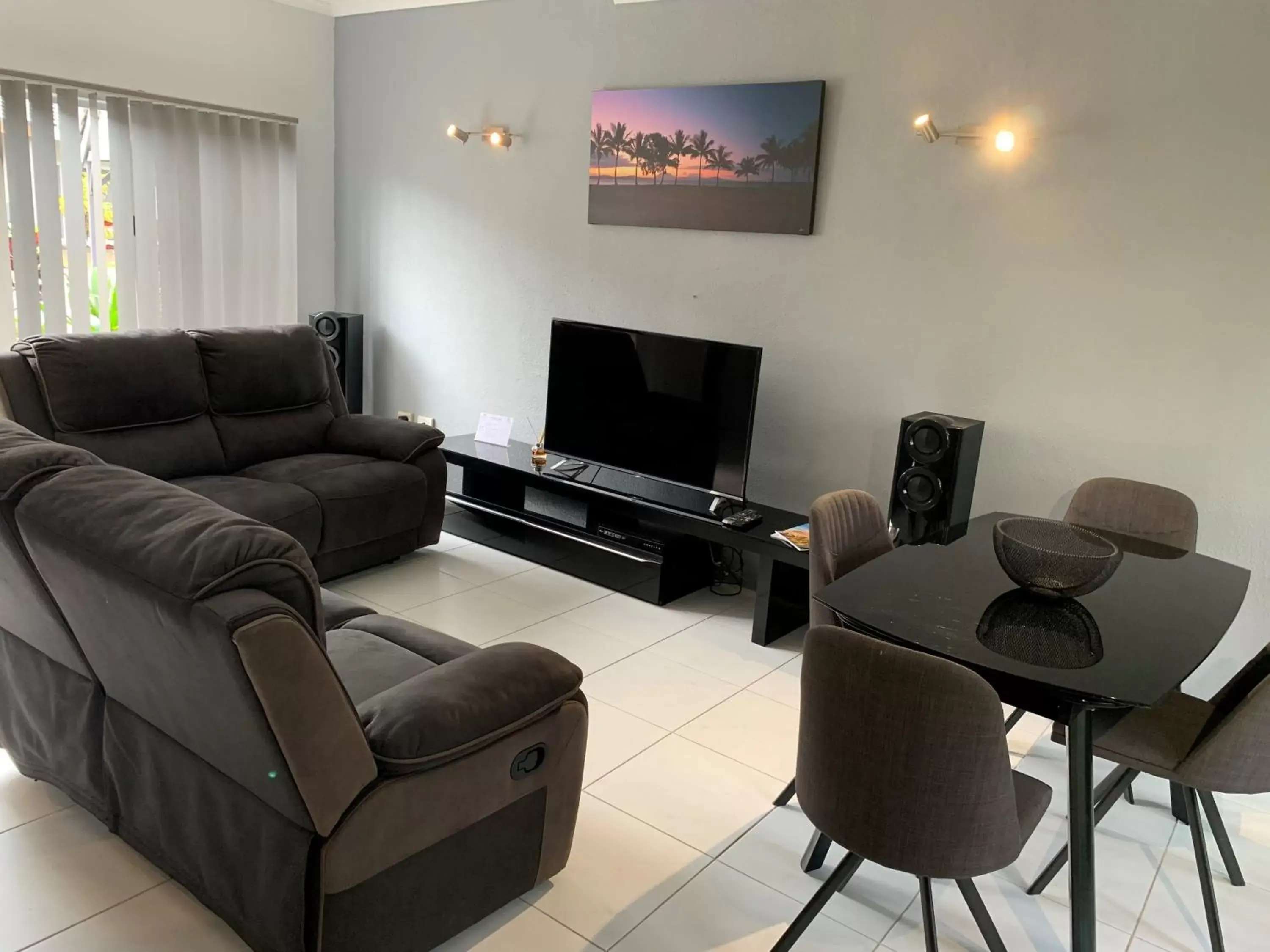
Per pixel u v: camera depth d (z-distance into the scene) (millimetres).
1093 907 1900
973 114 3451
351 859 1758
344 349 5172
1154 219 3168
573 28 4426
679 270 4262
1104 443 3361
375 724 1817
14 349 3611
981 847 1732
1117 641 2053
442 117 4984
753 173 3928
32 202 4293
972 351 3576
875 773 1729
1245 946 2215
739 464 3791
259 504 3561
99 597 1764
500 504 4535
